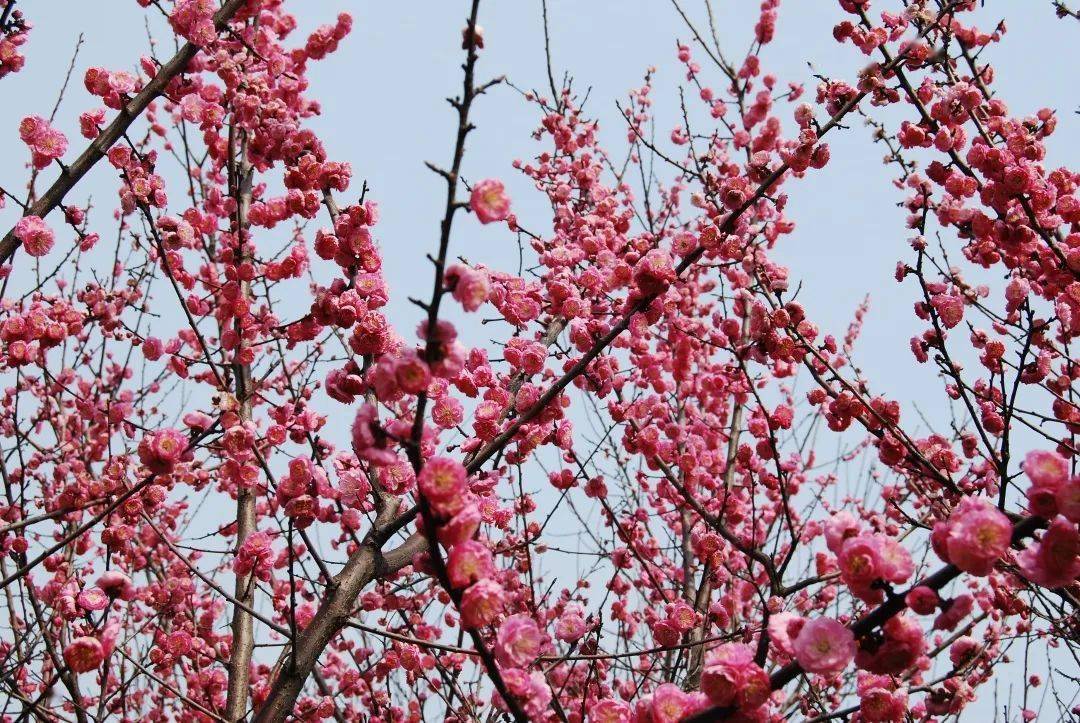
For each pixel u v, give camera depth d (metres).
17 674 5.55
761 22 7.69
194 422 5.06
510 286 5.46
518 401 4.93
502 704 5.32
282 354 5.91
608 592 4.80
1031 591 5.23
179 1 5.41
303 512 4.03
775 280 5.86
